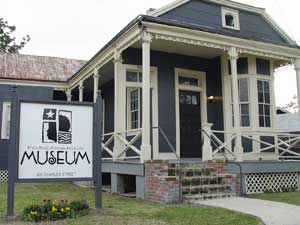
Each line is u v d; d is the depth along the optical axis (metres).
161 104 10.62
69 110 6.08
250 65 10.84
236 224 4.93
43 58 18.62
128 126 10.95
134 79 10.48
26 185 11.49
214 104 11.45
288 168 9.52
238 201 6.93
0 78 14.89
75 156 6.02
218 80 11.34
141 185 7.96
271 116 11.02
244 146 10.48
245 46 9.77
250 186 8.91
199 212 5.82
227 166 8.85
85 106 6.20
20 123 5.74
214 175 8.04
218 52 10.93
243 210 5.93
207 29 9.06
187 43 9.20
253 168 8.94
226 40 9.43
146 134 8.05
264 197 7.94
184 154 10.92
